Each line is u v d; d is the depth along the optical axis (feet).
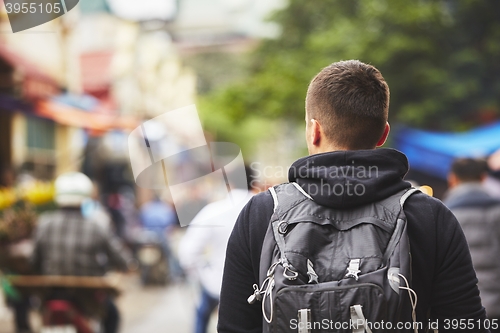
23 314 33.50
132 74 117.19
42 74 61.62
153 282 57.82
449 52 80.94
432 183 64.49
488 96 79.20
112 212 66.49
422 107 76.18
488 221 19.94
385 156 9.00
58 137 75.25
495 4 81.71
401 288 8.10
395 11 79.77
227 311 9.18
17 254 27.91
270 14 105.50
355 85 9.24
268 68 97.25
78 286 25.67
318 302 8.04
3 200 32.27
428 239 8.73
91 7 115.24
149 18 127.44
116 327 28.73
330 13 95.91
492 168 49.73
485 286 19.67
